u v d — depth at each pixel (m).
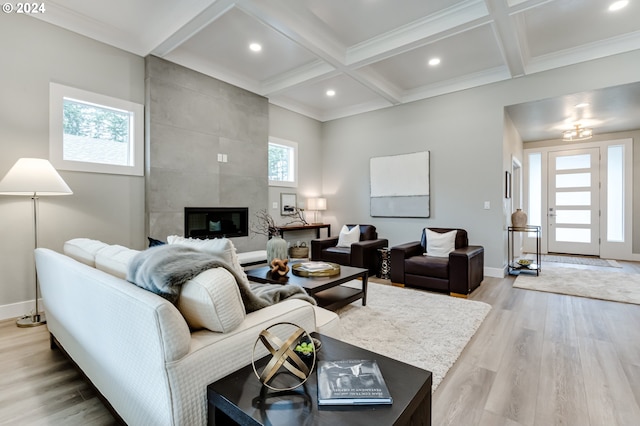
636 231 5.95
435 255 4.08
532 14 3.15
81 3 3.00
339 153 6.33
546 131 6.07
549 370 1.99
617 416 1.55
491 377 1.91
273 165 5.67
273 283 2.74
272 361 1.02
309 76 4.44
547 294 3.64
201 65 4.19
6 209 2.89
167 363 0.98
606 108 4.58
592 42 3.71
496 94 4.48
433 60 4.16
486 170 4.58
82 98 3.29
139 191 3.75
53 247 3.13
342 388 0.97
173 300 1.17
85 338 1.52
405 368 1.13
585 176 6.46
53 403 1.66
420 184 5.19
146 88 3.75
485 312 3.00
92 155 3.44
